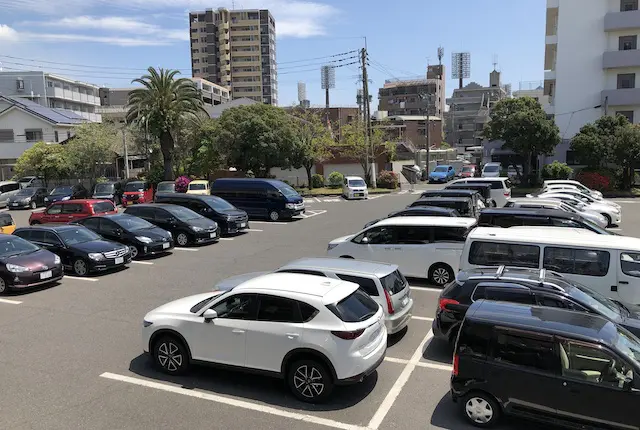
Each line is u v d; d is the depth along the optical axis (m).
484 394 5.85
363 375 6.41
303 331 6.47
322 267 9.03
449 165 56.88
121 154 46.66
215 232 20.17
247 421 6.14
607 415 5.17
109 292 12.74
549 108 42.81
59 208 21.70
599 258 9.06
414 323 9.91
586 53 40.91
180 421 6.15
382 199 35.75
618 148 33.56
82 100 74.19
